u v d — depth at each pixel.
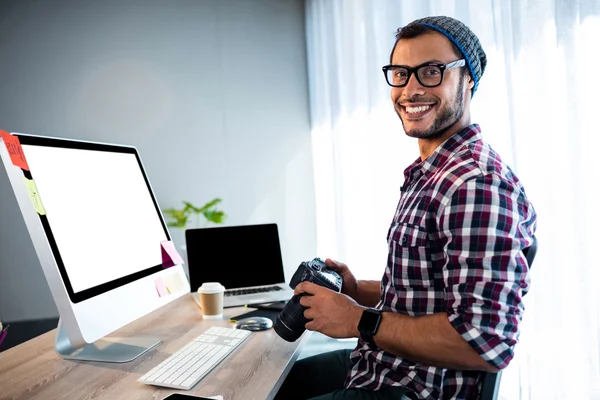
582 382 1.64
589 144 1.59
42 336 1.24
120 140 3.58
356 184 2.93
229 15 3.57
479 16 1.95
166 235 1.49
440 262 0.91
